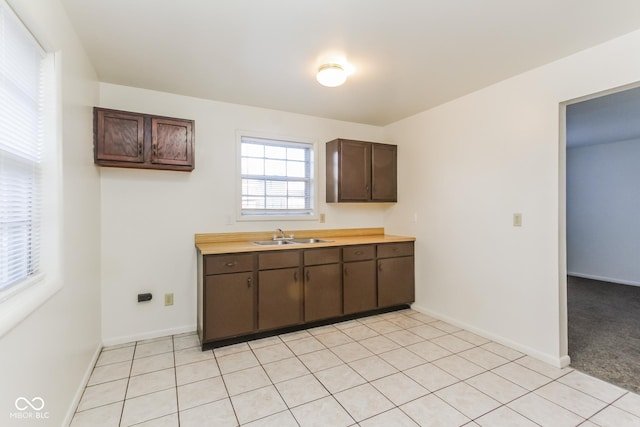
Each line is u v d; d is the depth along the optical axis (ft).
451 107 10.68
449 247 10.78
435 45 7.09
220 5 5.67
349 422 5.81
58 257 5.24
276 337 9.66
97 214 8.51
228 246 9.59
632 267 16.67
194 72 8.45
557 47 7.22
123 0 5.51
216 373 7.53
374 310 11.61
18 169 4.39
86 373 7.12
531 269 8.45
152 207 9.64
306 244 10.03
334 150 12.01
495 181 9.32
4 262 3.99
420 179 11.96
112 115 8.24
